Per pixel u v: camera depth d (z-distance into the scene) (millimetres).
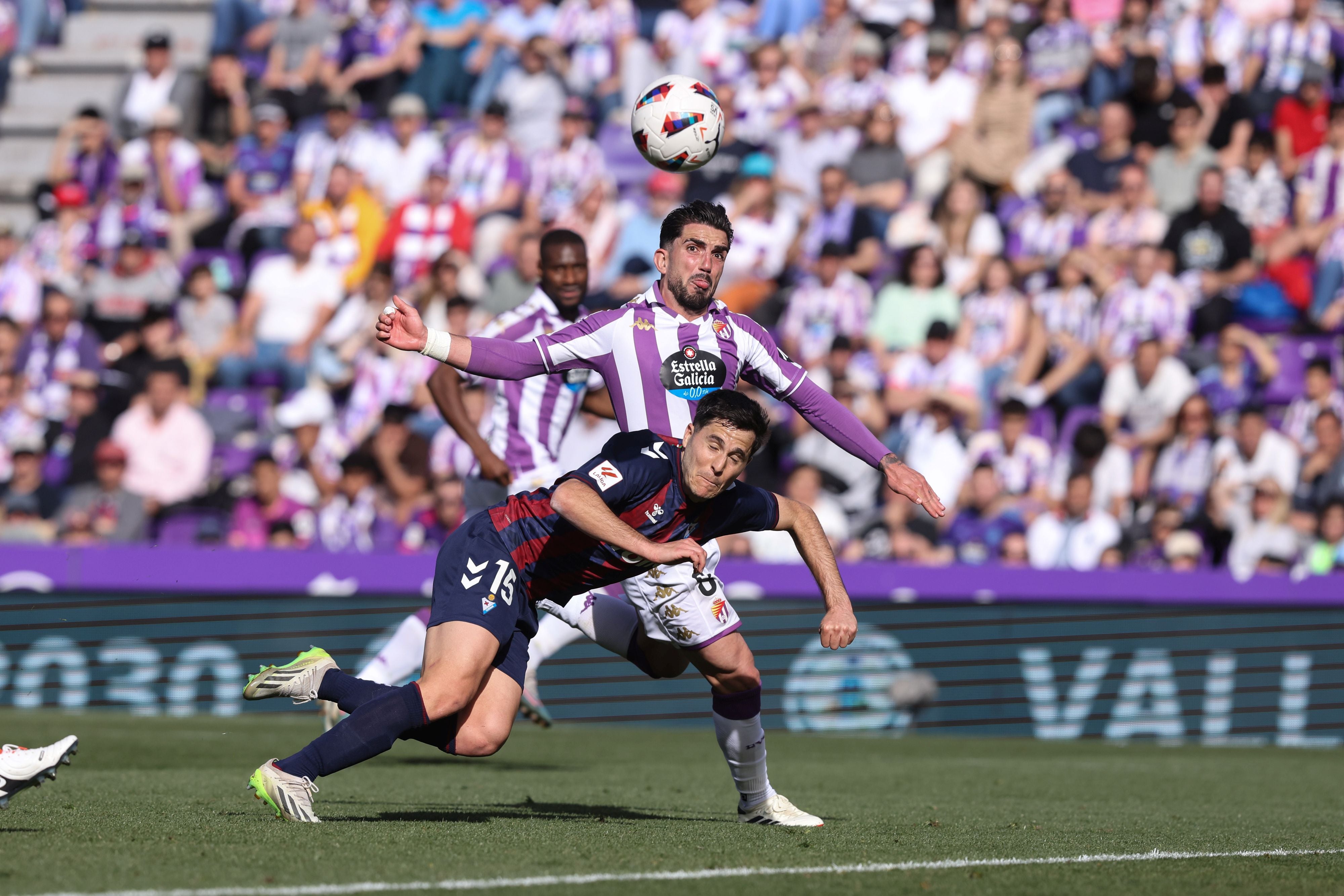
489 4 62938
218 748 28719
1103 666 37969
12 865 12531
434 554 38125
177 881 11945
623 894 11977
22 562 38344
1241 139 51938
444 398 24609
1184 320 46938
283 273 53156
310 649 16156
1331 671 37938
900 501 43781
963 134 53875
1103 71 54750
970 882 13188
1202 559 42000
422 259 53625
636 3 64312
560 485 15266
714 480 15531
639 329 17203
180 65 67500
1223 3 55344
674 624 16906
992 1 56500
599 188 53188
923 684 37906
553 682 37844
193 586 38281
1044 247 50500
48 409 51438
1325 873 14539
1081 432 43969
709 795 22031
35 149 66125
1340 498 42094
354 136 57219
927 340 46719
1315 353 47188
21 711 37812
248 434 50156
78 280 57062
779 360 17703
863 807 20578
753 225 51688
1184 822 19391
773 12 60281
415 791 21328
